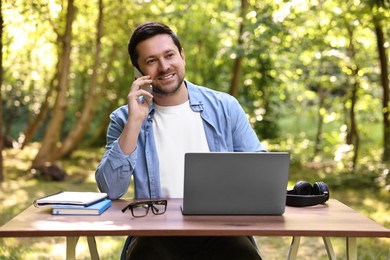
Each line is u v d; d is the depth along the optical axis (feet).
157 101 11.30
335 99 49.57
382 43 36.81
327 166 46.21
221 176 9.25
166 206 9.93
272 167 9.30
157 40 10.80
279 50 34.55
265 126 50.62
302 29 34.60
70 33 42.83
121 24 48.67
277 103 50.98
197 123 11.30
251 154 9.22
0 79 36.65
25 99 63.57
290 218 9.25
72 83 69.05
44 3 28.96
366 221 9.05
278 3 28.55
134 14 47.42
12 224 8.70
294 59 47.98
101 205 9.62
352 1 29.73
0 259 18.06
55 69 54.13
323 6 33.81
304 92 54.49
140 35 10.81
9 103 63.46
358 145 42.86
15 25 30.37
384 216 26.32
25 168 45.52
